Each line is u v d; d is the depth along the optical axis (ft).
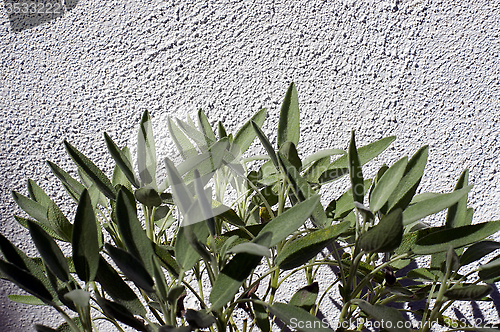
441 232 1.38
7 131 2.22
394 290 1.58
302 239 1.35
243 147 1.75
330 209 1.77
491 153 2.12
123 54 2.13
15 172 2.25
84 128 2.19
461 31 2.05
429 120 2.11
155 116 2.15
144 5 2.09
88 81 2.16
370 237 1.20
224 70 2.12
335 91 2.11
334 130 2.13
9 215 2.29
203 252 1.18
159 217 1.94
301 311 1.23
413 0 2.04
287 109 1.66
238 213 2.10
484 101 2.09
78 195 1.73
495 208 2.15
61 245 2.25
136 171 1.68
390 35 2.06
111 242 2.27
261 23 2.08
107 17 2.11
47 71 2.17
